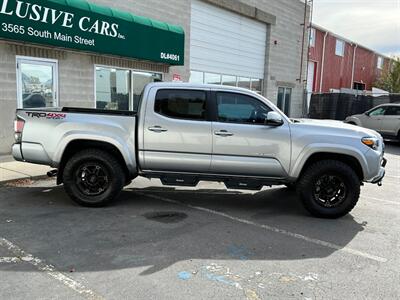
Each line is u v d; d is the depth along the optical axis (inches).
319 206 234.1
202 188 301.6
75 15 367.6
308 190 232.8
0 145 356.8
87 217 219.5
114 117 236.5
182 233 199.2
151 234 195.9
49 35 350.3
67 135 234.7
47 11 345.1
